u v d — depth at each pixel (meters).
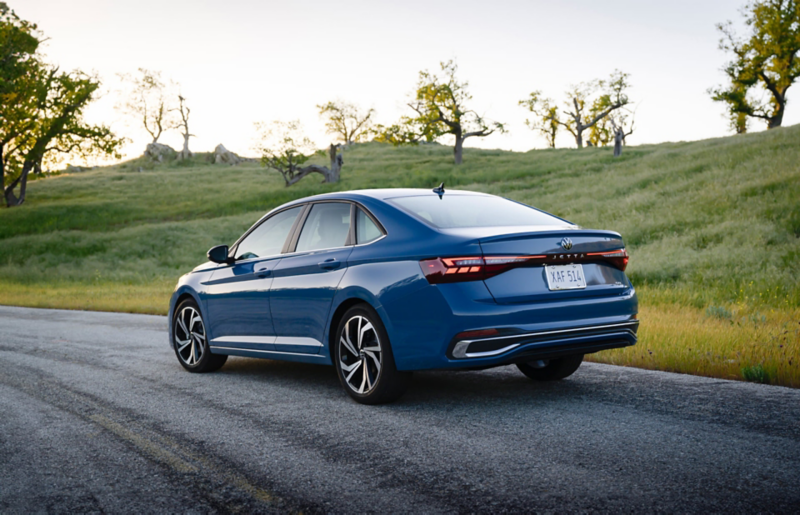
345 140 94.94
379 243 4.61
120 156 54.53
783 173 24.73
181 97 98.94
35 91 49.41
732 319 8.58
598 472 3.12
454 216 4.68
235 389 5.50
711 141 49.66
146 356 7.52
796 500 2.71
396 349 4.35
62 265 33.62
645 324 7.86
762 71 61.78
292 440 3.88
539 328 4.10
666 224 21.09
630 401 4.52
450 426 4.05
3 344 8.91
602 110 78.69
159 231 40.44
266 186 61.91
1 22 46.91
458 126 64.31
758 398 4.48
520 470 3.20
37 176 58.03
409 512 2.74
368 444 3.74
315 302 4.97
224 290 6.00
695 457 3.29
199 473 3.36
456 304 4.04
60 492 3.13
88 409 4.88
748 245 16.25
